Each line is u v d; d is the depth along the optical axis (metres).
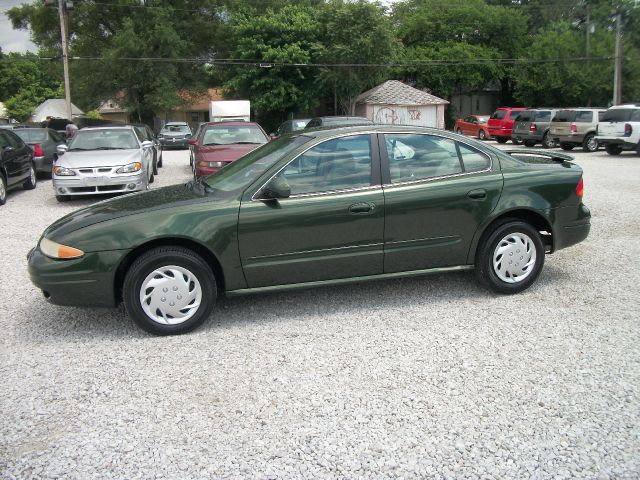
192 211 4.64
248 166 5.25
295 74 40.75
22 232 8.77
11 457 3.06
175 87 43.72
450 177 5.18
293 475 2.87
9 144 12.35
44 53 49.94
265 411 3.47
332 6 39.97
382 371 3.95
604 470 2.87
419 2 51.56
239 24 41.09
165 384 3.84
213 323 4.91
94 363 4.18
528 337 4.47
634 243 7.35
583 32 45.62
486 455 3.00
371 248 4.98
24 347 4.50
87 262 4.48
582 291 5.51
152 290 4.56
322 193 4.87
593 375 3.83
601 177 14.01
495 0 58.38
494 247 5.28
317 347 4.38
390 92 40.47
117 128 12.53
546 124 24.33
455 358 4.13
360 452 3.05
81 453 3.08
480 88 48.28
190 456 3.04
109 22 46.12
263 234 4.71
